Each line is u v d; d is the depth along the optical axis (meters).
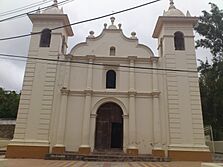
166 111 20.44
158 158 18.47
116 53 22.77
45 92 20.73
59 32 22.67
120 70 22.02
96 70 22.05
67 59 22.14
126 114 20.73
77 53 22.70
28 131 19.69
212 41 28.23
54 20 23.11
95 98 21.20
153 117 20.47
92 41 23.14
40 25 23.03
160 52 24.20
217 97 26.42
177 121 19.86
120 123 21.41
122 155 18.75
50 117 20.09
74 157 18.28
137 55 22.69
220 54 27.73
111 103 21.61
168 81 21.00
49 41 22.80
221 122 28.38
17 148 19.14
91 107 20.94
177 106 20.27
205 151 18.91
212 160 18.81
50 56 21.84
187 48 22.09
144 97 21.22
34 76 21.17
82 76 21.86
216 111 27.02
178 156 18.83
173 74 21.17
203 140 19.33
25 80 21.00
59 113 20.48
